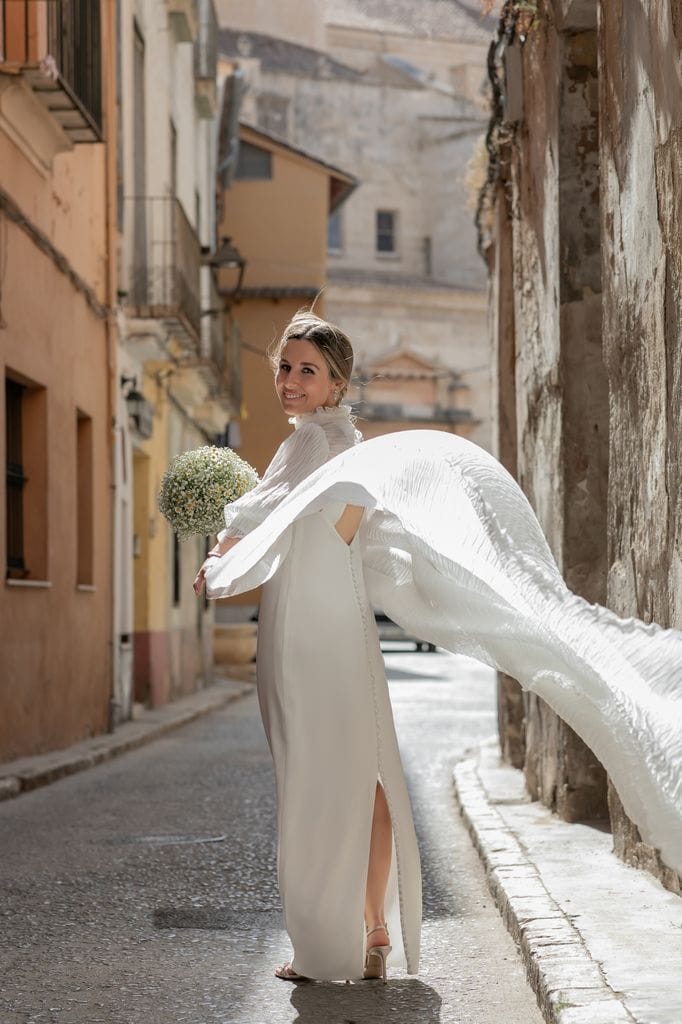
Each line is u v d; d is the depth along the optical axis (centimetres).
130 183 1900
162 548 2162
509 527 453
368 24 7312
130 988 496
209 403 2648
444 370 6366
